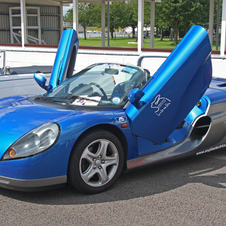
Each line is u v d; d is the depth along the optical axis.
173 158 3.42
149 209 2.55
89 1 16.42
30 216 2.41
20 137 2.56
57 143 2.55
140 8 10.49
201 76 3.08
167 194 2.84
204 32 2.95
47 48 12.49
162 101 3.00
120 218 2.40
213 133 3.78
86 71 3.70
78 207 2.57
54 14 19.41
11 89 4.87
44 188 2.57
